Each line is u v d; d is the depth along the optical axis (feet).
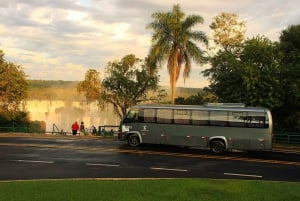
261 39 120.06
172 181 56.54
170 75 134.72
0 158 78.13
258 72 111.45
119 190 49.98
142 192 49.24
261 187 53.93
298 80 111.86
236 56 124.16
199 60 133.18
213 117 93.30
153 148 98.07
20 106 165.07
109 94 191.83
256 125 90.68
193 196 48.08
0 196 45.42
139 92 189.67
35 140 111.14
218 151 92.27
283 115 124.36
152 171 67.97
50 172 64.75
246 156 89.66
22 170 66.18
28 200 44.09
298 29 132.77
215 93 127.13
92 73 191.52
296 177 66.49
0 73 158.61
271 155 92.17
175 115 96.12
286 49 128.16
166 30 135.03
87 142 107.96
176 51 134.21
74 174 63.52
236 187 53.42
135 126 98.99
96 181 55.67
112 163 74.95
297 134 114.52
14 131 145.38
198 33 134.72
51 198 45.19
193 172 68.08
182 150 96.43
